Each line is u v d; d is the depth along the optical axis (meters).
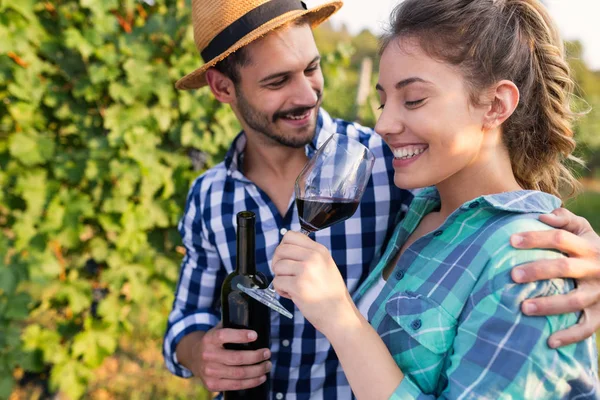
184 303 1.93
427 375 1.11
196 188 1.90
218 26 1.66
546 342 0.96
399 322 1.15
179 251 3.24
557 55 1.23
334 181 1.20
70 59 2.86
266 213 1.76
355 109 4.66
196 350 1.59
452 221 1.21
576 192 1.45
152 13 2.98
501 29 1.12
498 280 1.00
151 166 2.94
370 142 1.79
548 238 1.01
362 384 1.04
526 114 1.21
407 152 1.17
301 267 1.08
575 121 1.39
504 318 0.97
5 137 2.87
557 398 0.97
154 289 3.16
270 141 1.72
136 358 3.93
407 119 1.13
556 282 0.99
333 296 1.07
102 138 2.97
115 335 3.17
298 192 1.25
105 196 2.95
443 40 1.09
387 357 1.05
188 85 1.96
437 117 1.10
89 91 2.88
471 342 1.01
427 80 1.09
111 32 2.83
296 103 1.64
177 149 3.08
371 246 1.72
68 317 3.19
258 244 1.76
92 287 3.24
